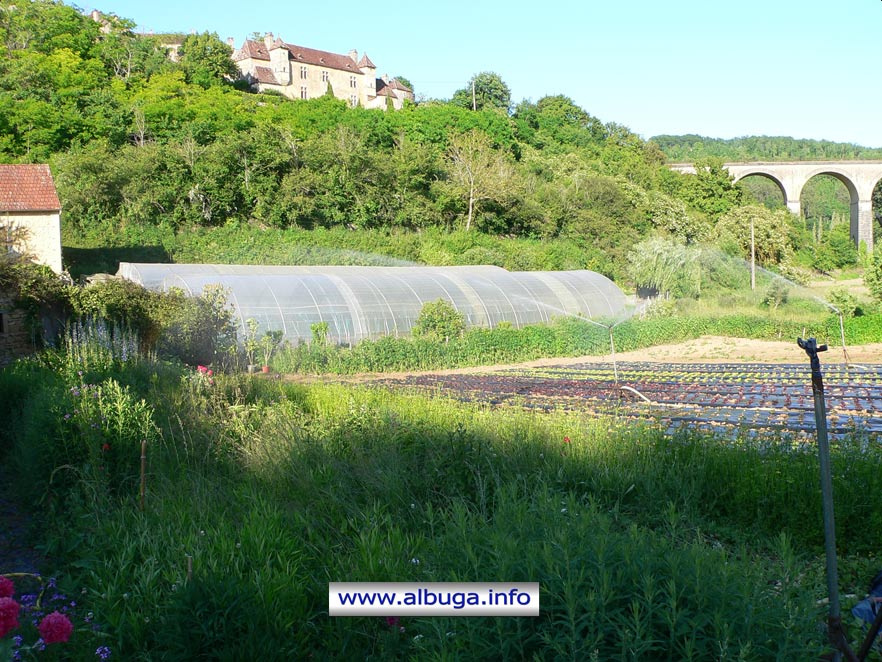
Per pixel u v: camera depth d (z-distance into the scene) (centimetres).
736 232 5112
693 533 643
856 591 529
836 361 2539
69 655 431
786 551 429
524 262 5144
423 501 665
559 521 457
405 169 5634
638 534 432
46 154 5262
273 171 5275
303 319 2400
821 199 12006
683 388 1781
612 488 719
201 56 8431
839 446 779
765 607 359
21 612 477
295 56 10281
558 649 333
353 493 668
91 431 756
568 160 7275
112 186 4656
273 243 4766
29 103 5434
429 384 1841
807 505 655
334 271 2911
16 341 1770
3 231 2470
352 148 5538
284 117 7181
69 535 637
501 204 5709
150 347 1791
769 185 12375
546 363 2595
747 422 1223
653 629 342
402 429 838
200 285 2373
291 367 2116
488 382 1891
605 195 6044
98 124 5547
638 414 1302
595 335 2945
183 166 4875
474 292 3014
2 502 813
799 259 6650
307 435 822
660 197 6431
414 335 2525
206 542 518
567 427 914
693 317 3466
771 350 2897
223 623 396
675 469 753
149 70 7912
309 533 556
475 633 358
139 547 537
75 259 4034
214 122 6028
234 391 1059
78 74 6644
